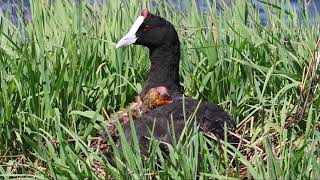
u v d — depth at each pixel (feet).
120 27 44.83
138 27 40.78
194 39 44.57
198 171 32.68
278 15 46.26
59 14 46.16
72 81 39.50
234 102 40.83
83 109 39.91
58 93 38.86
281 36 44.62
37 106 38.55
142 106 37.42
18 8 46.96
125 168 32.09
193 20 45.57
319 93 38.78
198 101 36.91
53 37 45.03
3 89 38.14
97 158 33.27
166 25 40.96
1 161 36.81
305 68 40.57
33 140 37.58
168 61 40.96
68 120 39.29
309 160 32.19
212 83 40.93
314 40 43.86
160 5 47.34
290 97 39.68
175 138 33.19
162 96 37.27
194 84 41.22
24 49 40.45
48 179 33.19
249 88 41.45
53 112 38.42
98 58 42.14
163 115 35.12
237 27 45.24
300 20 45.34
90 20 46.09
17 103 38.52
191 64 42.88
